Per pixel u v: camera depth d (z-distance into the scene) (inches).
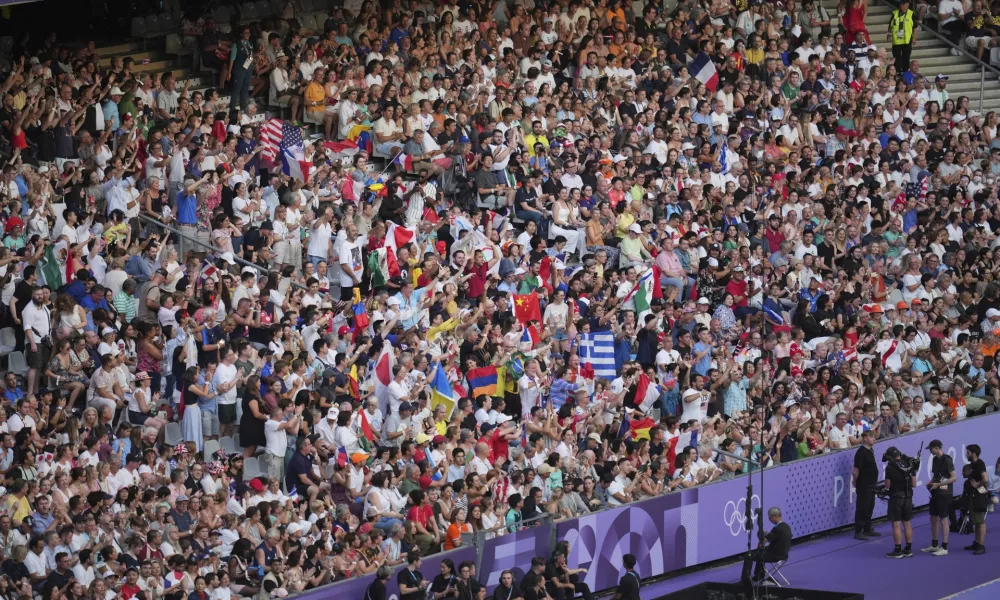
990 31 5856.3
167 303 3400.6
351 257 3865.7
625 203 4473.4
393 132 4330.7
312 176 4042.8
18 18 4562.0
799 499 3823.8
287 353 3467.0
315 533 3068.4
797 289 4448.8
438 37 4724.4
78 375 3253.0
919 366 4345.5
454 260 4001.0
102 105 4005.9
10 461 2962.6
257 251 3791.8
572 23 5044.3
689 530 3565.5
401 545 3132.4
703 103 4916.3
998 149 5255.9
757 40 5300.2
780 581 3506.4
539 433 3516.2
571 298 4067.4
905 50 5541.3
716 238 4451.3
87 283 3373.5
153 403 3334.2
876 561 3693.4
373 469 3314.5
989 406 4414.4
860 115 5226.4
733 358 4079.7
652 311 4099.4
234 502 3107.8
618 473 3496.6
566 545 3198.8
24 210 3558.1
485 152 4370.1
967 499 3777.1
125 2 4665.4
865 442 3882.9
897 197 4958.2
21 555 2751.0
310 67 4439.0
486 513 3225.9
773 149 4948.3
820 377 4094.5
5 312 3366.1
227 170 3914.9
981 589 3474.4
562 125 4608.8
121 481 3031.5
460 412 3496.6
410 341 3619.6
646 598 3353.8
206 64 4431.6
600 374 3934.5
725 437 3806.6
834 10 5836.6
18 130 3742.6
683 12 5221.5
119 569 2807.6
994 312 4559.5
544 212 4357.8
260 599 2881.4
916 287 4653.1
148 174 3853.3
